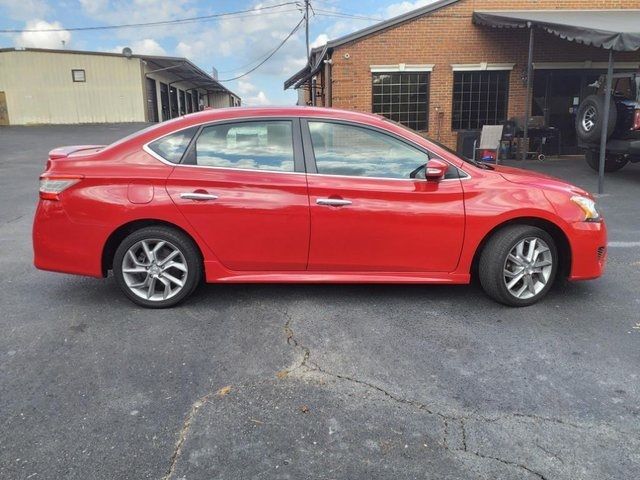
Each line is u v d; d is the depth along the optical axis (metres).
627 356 3.36
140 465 2.36
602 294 4.44
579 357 3.34
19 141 20.89
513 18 12.53
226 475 2.29
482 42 14.61
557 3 14.63
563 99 15.30
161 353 3.39
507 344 3.52
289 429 2.62
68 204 3.92
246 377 3.11
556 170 12.67
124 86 28.59
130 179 3.91
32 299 4.32
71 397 2.88
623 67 14.98
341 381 3.06
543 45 14.75
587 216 4.11
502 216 3.96
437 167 3.80
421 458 2.41
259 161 4.00
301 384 3.03
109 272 5.02
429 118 15.02
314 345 3.50
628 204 8.49
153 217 3.90
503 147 14.58
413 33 14.49
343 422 2.67
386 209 3.92
